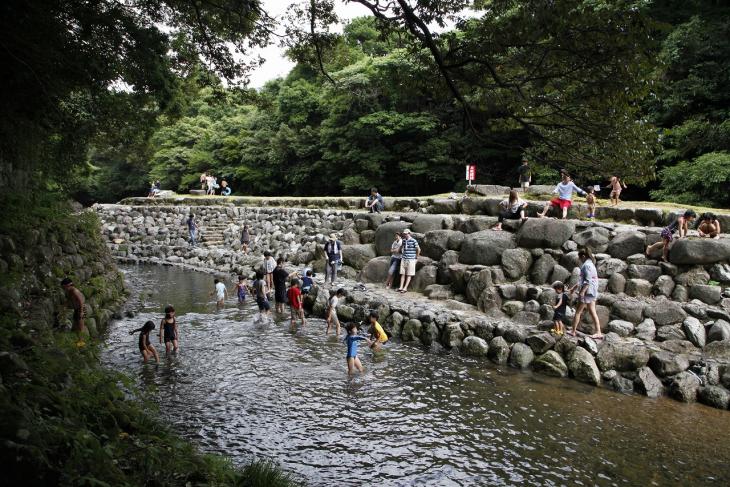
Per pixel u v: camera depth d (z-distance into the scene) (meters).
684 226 11.05
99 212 29.69
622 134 5.67
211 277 20.55
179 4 9.15
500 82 5.96
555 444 6.83
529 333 10.43
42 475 2.78
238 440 6.75
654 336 9.89
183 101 12.60
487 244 13.36
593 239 12.14
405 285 14.43
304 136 35.78
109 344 10.89
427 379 9.25
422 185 33.41
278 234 22.81
